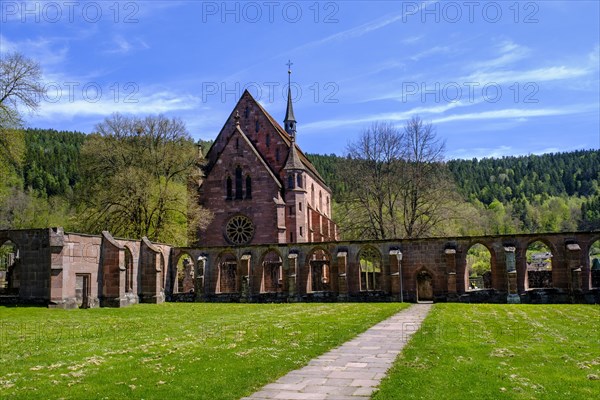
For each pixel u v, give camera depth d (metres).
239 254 50.59
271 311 34.41
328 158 141.12
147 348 17.78
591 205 150.50
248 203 64.06
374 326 24.12
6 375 13.69
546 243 42.84
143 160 59.47
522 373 12.80
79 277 41.31
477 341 18.30
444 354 15.58
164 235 55.50
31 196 93.75
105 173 58.56
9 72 43.03
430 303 42.34
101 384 12.45
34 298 37.53
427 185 59.62
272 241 62.97
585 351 16.00
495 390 11.17
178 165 61.47
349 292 46.44
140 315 32.53
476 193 180.88
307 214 68.19
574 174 195.75
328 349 17.39
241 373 13.41
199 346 17.97
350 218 63.31
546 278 52.75
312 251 48.69
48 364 15.26
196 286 50.22
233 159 65.19
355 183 62.34
